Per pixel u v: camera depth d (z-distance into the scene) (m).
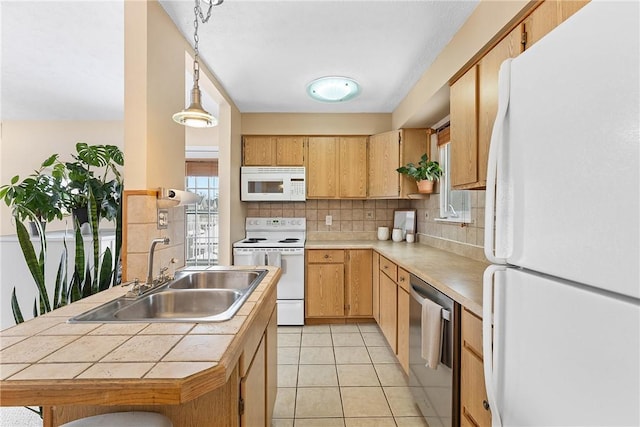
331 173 3.54
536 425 0.68
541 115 0.67
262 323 1.34
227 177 3.09
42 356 0.76
